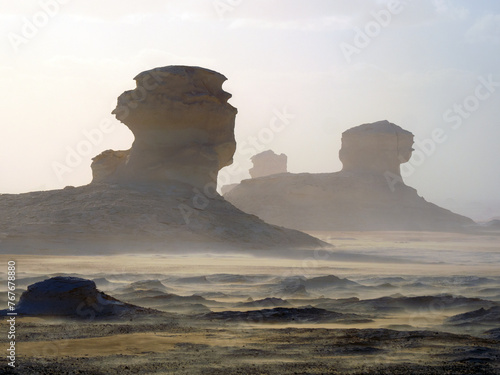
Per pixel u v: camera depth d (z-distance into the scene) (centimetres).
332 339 1792
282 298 3103
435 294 3394
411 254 8044
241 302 2862
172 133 8856
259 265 5588
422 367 1448
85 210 7762
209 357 1552
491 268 5775
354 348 1659
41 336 1806
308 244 8531
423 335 1844
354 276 4531
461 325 2211
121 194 8269
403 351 1631
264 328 2031
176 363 1484
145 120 8831
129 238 7200
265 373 1393
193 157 8744
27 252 6394
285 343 1736
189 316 2247
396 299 2806
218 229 7856
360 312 2609
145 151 8869
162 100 8750
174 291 3347
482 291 3544
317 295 3362
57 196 8344
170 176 8725
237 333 1898
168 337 1812
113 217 7606
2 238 6800
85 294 2227
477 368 1440
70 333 1861
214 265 5453
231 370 1416
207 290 3447
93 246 6838
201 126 8888
